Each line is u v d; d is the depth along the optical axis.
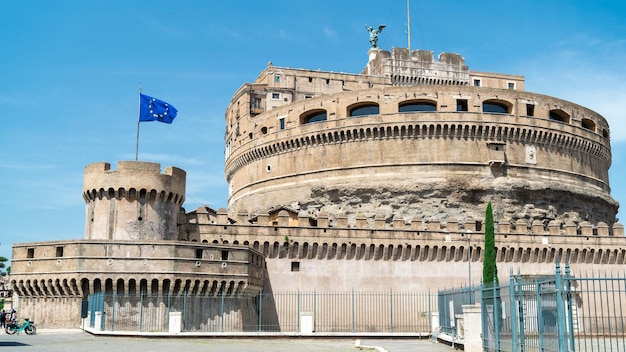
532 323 32.50
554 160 89.00
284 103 103.00
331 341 48.66
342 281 67.56
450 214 82.44
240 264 56.28
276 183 91.81
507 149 86.25
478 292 42.72
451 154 84.56
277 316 64.94
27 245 54.22
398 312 68.06
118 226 57.59
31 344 37.47
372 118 86.12
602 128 98.19
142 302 51.34
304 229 67.38
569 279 24.58
